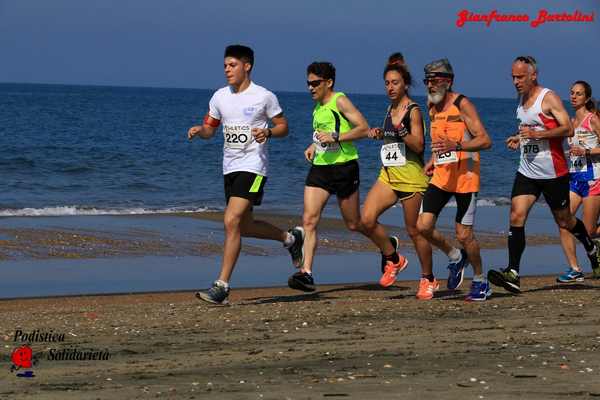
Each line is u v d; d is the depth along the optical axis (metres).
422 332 15.07
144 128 113.56
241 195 18.84
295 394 10.20
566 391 10.26
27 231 32.22
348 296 21.31
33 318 17.58
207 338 14.74
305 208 20.41
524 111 19.20
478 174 18.66
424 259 19.84
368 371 11.61
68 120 128.12
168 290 23.30
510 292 20.73
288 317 17.20
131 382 11.09
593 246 22.78
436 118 18.56
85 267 26.59
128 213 40.81
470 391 10.27
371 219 20.12
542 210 44.19
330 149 20.11
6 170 59.28
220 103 18.97
